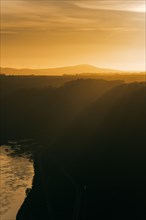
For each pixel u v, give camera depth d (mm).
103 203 101000
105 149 133250
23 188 127625
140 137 130375
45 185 125125
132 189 103250
